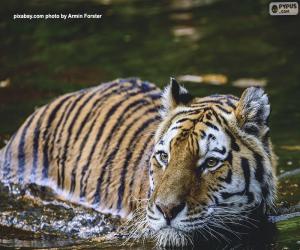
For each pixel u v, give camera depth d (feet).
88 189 37.35
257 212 32.68
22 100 51.11
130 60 58.08
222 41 61.67
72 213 36.83
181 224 29.99
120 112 38.63
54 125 40.11
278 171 39.96
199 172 30.78
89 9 70.54
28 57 59.82
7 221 36.55
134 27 65.77
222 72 55.11
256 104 32.35
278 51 59.00
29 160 40.11
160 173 31.65
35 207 37.68
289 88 51.80
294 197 36.78
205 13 69.00
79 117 39.55
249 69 55.57
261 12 68.33
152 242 32.91
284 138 44.27
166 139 31.81
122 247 32.68
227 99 33.78
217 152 31.14
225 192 31.14
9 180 40.19
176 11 69.87
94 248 32.83
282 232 32.86
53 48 61.62
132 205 34.99
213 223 31.22
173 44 61.36
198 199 30.35
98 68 56.75
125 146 36.99
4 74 56.34
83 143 38.55
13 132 45.60
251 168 31.71
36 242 34.14
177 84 33.99
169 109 33.50
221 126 31.78
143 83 41.29
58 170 38.99
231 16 67.82
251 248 31.53
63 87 53.11
